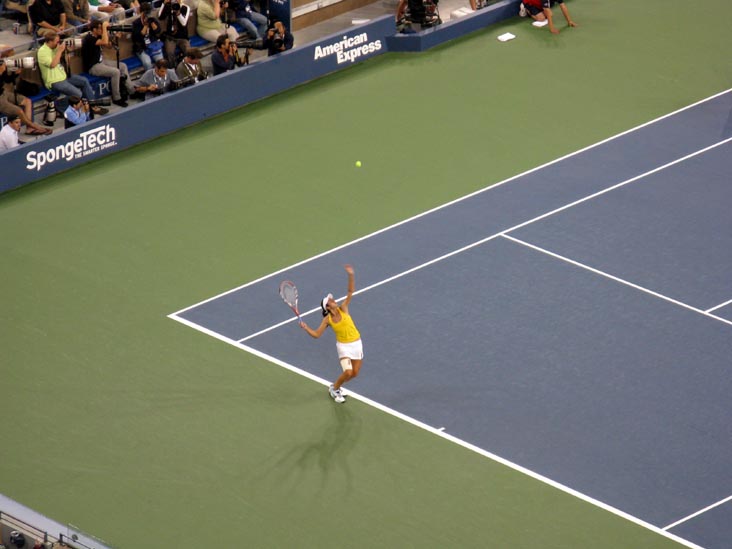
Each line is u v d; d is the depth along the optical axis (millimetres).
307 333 38594
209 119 48938
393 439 35156
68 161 45875
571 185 45469
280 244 42469
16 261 41531
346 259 41750
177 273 41125
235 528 32500
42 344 38188
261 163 46531
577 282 40844
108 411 35906
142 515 32844
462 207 44250
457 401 36375
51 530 30578
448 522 32781
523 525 32719
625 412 36094
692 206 44469
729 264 41781
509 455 34750
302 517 32844
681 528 32625
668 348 38344
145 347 38125
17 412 35812
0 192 44625
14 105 45531
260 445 34906
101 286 40531
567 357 37938
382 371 37406
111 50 48781
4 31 49188
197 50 48906
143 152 47094
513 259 41781
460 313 39531
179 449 34750
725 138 48219
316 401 36312
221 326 38969
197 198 44688
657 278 41125
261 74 49719
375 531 32500
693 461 34594
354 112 49500
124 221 43500
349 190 45125
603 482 33938
